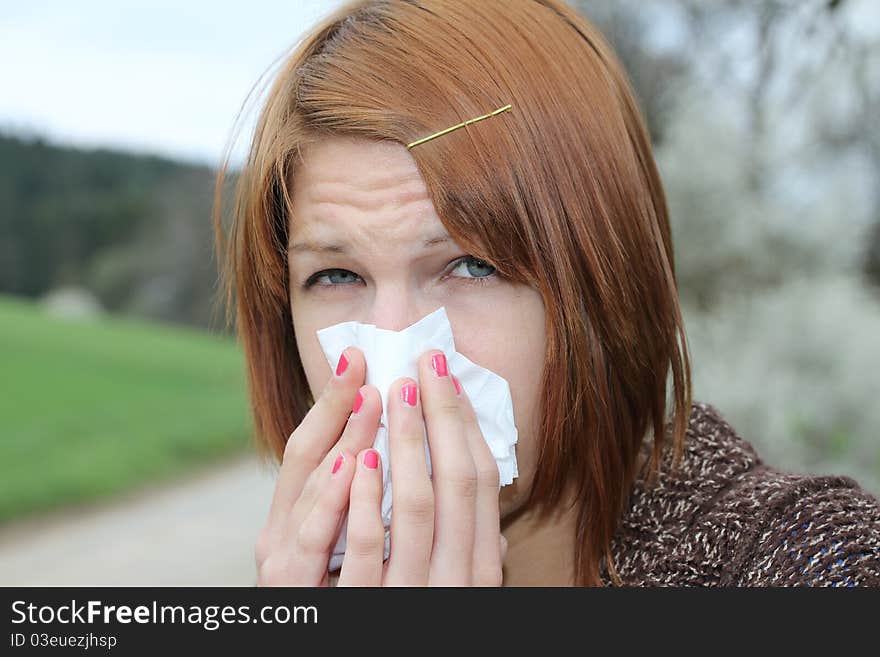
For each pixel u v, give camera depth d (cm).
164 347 1945
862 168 429
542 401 122
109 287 2542
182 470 994
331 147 119
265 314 149
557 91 121
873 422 381
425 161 113
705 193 400
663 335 132
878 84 409
